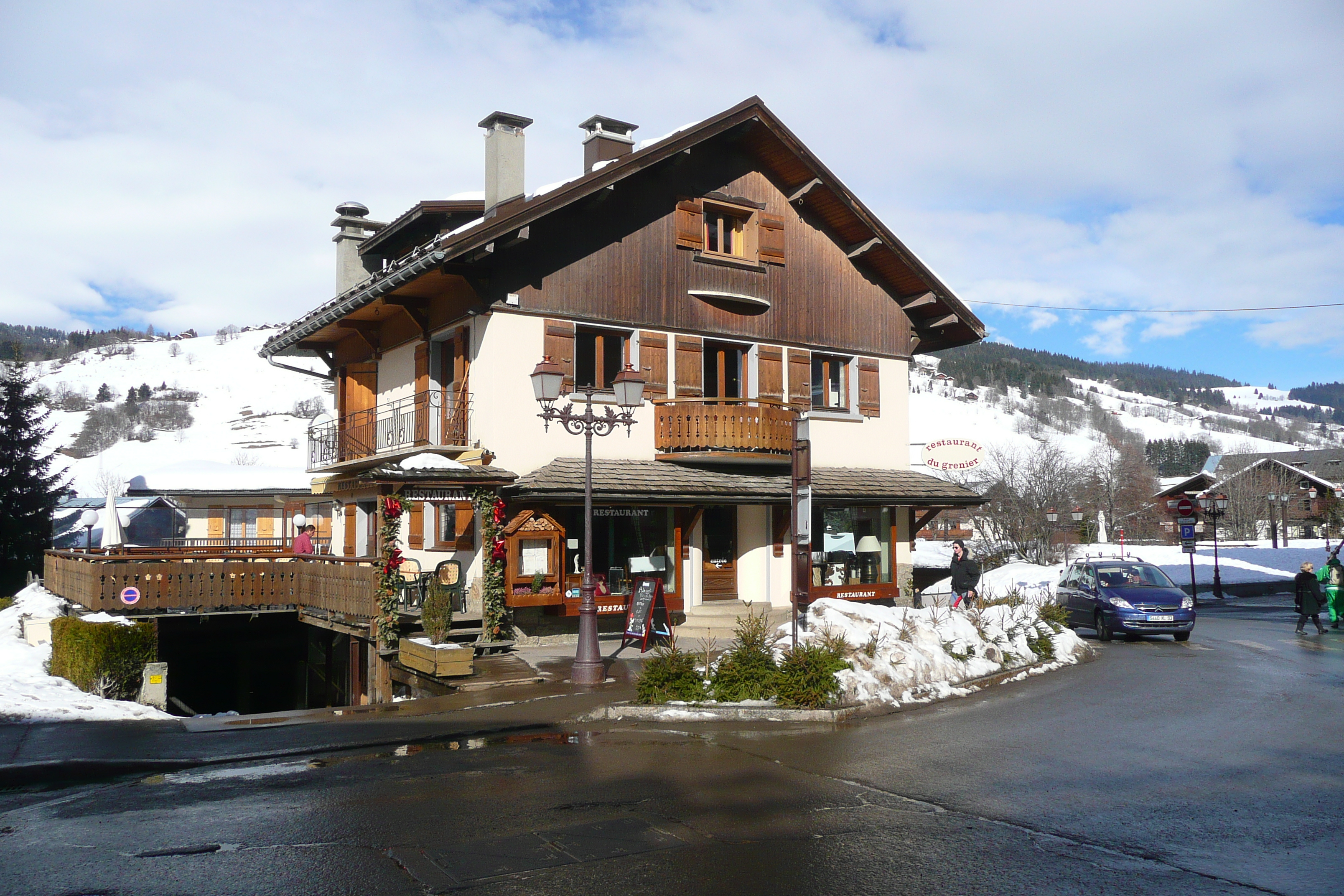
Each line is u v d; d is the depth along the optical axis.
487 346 17.34
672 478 18.27
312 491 26.31
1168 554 46.47
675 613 18.72
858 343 22.67
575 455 18.05
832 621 13.02
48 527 38.50
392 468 15.27
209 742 9.42
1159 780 8.15
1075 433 183.38
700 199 20.05
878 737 9.83
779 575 20.66
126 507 39.50
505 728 10.12
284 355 24.75
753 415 19.05
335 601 16.72
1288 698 12.13
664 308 19.39
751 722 10.61
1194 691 12.74
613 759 8.86
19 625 17.64
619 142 20.88
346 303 19.67
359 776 8.24
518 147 19.28
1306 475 72.12
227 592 17.89
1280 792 7.79
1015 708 11.54
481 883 5.74
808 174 21.27
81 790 7.88
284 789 7.80
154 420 174.38
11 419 38.69
